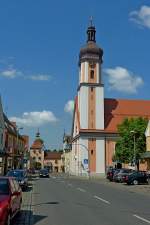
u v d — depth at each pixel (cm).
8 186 1520
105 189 3991
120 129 8206
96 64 10519
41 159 19438
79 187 4288
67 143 15638
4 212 1298
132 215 1802
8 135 8250
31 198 2725
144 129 7875
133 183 5138
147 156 6544
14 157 8631
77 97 11062
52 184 4928
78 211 1942
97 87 10406
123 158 8000
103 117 10388
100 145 10269
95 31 10831
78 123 10600
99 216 1750
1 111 6906
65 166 15962
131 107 11312
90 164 10162
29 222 1545
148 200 2703
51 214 1812
